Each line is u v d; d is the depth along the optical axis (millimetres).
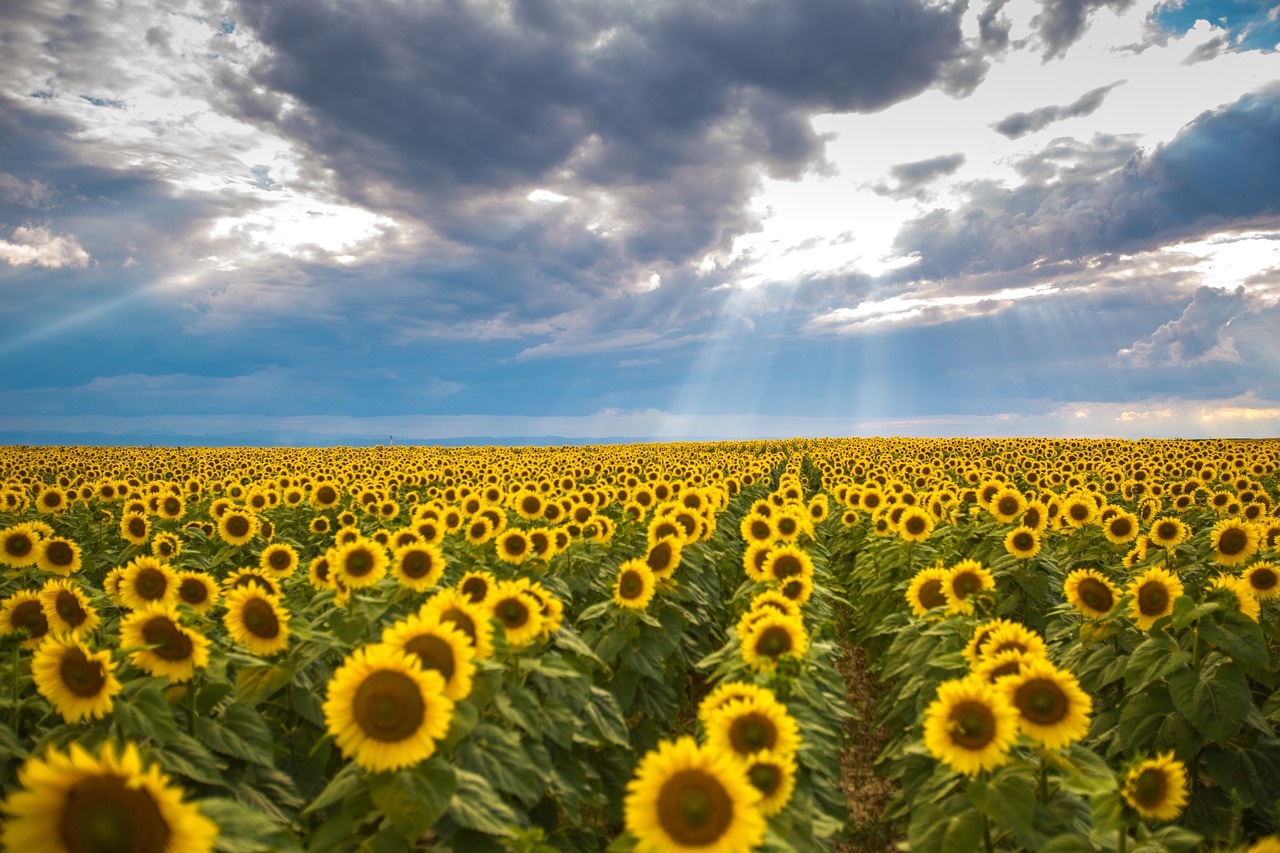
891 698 8344
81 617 6371
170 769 4758
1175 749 6457
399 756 3744
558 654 6875
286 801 5348
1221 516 15305
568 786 5734
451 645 4430
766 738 4230
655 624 7820
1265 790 6148
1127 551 11844
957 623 7195
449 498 18484
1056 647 8781
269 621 6129
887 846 7477
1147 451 37969
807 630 8031
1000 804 4449
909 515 12555
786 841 3914
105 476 29078
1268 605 7672
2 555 9602
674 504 12766
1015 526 12094
